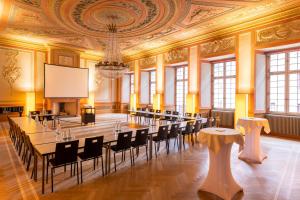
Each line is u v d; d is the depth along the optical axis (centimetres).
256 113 764
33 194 327
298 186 358
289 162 481
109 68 744
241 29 775
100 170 431
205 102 973
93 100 1422
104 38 963
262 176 402
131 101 1366
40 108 1178
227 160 328
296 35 639
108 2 575
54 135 462
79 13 645
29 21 754
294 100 741
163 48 1129
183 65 1133
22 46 1111
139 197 319
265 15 691
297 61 732
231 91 929
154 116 945
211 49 889
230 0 585
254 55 746
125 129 549
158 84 1176
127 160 498
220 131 348
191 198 317
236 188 334
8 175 402
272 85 795
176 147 624
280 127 749
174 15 669
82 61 1373
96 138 389
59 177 392
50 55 1166
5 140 688
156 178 391
